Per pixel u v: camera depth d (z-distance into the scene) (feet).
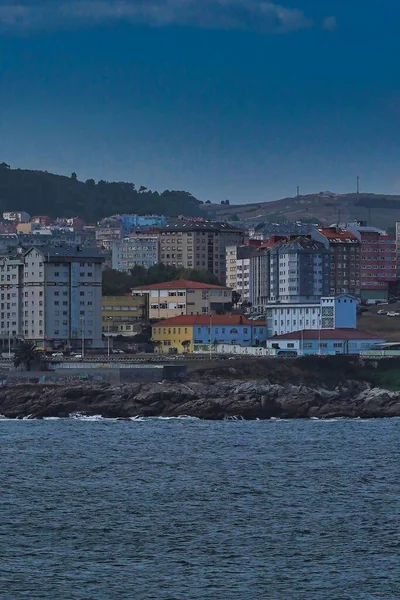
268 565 619.67
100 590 577.02
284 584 586.04
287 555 639.76
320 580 592.19
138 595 569.23
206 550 651.25
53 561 628.69
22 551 649.20
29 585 584.40
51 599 563.48
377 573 604.49
